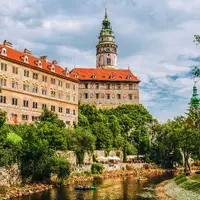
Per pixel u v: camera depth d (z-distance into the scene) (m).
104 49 154.75
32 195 53.22
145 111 132.38
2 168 54.88
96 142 101.00
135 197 55.09
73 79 103.31
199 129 79.38
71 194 55.59
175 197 55.38
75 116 103.44
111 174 83.88
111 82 132.00
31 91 86.62
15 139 60.59
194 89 145.62
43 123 76.50
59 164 62.16
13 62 81.19
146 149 117.19
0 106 76.31
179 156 114.38
